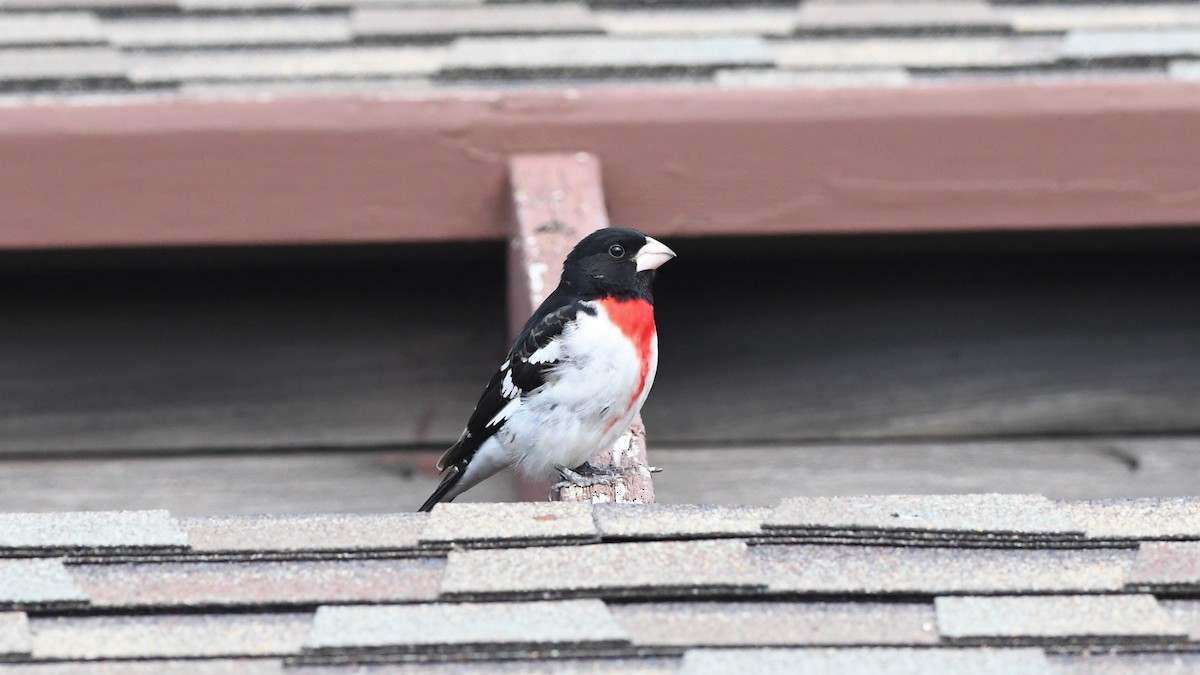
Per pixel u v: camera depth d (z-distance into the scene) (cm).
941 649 453
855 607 470
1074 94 817
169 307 862
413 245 822
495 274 870
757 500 855
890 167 816
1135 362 877
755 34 932
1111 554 487
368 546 489
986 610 465
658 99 819
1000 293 880
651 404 863
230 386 858
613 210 819
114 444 848
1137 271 883
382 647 451
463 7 934
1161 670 447
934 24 935
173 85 885
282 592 472
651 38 915
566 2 959
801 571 480
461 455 759
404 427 858
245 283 866
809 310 875
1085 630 455
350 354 863
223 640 457
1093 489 866
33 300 855
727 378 870
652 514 505
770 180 819
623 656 453
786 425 866
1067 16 948
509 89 884
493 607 466
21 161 789
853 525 494
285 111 803
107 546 485
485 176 811
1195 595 473
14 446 845
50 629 461
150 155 795
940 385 874
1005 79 891
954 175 817
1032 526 494
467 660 452
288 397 858
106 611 466
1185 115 815
